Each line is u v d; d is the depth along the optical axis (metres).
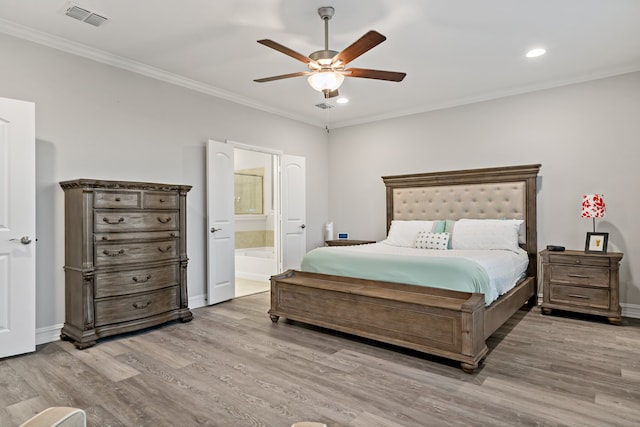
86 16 2.83
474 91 4.55
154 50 3.44
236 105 4.80
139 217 3.37
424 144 5.25
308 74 2.81
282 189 5.46
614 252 3.85
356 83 4.26
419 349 2.71
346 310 3.15
